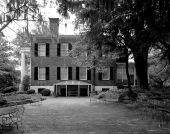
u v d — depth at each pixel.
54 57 19.73
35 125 5.48
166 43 7.55
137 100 10.89
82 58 15.20
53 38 8.00
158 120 6.22
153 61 17.91
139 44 7.96
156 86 18.09
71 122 5.90
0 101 9.88
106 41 11.68
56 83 18.98
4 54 17.92
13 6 6.47
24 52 19.66
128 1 6.44
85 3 6.19
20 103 11.11
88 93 18.94
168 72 17.41
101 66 15.46
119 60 19.30
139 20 6.41
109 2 6.10
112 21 9.32
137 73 14.52
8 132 4.68
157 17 5.98
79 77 19.72
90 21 7.91
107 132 4.69
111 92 14.57
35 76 19.48
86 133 4.59
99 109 8.94
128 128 5.11
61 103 11.67
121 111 8.28
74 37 19.50
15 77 20.75
